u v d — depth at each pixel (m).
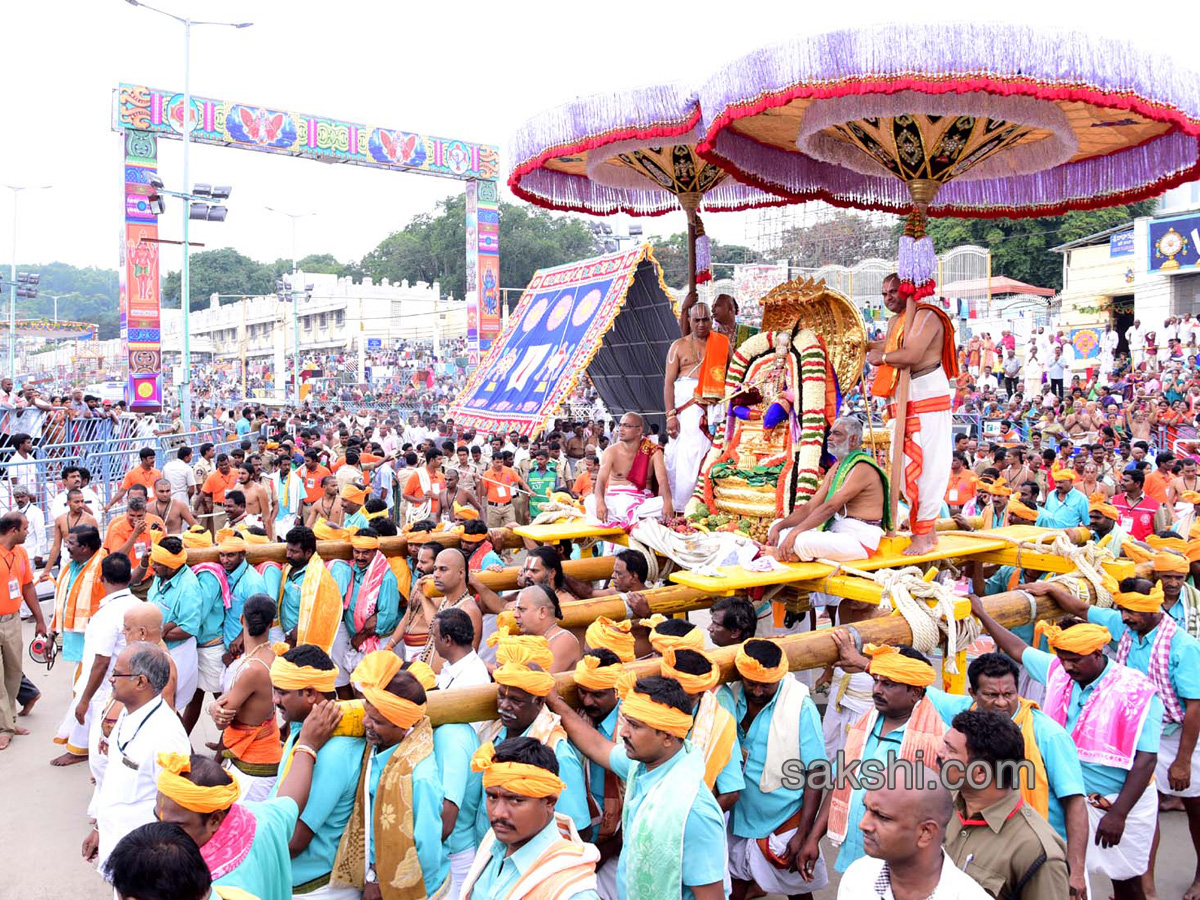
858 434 6.36
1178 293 28.14
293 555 7.25
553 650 5.08
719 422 8.04
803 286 7.07
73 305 189.88
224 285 112.75
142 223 22.94
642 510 7.55
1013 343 25.34
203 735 7.68
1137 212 34.88
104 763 5.37
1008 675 3.92
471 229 29.22
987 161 7.62
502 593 8.28
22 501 12.49
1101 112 6.35
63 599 7.57
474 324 29.41
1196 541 6.74
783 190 7.90
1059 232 36.75
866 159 7.53
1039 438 18.56
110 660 6.14
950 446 6.41
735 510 7.22
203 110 23.59
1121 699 4.46
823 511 6.17
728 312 7.98
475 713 4.07
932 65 5.09
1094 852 4.53
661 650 4.30
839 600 7.29
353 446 16.39
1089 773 4.52
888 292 6.41
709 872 3.42
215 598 7.17
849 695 5.55
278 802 3.51
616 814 4.30
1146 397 19.30
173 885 2.47
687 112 6.75
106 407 20.14
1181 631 5.15
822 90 5.30
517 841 3.05
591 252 74.44
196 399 50.25
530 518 14.97
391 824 3.68
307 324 67.31
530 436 12.76
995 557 7.06
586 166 8.22
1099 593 6.02
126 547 9.25
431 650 6.06
